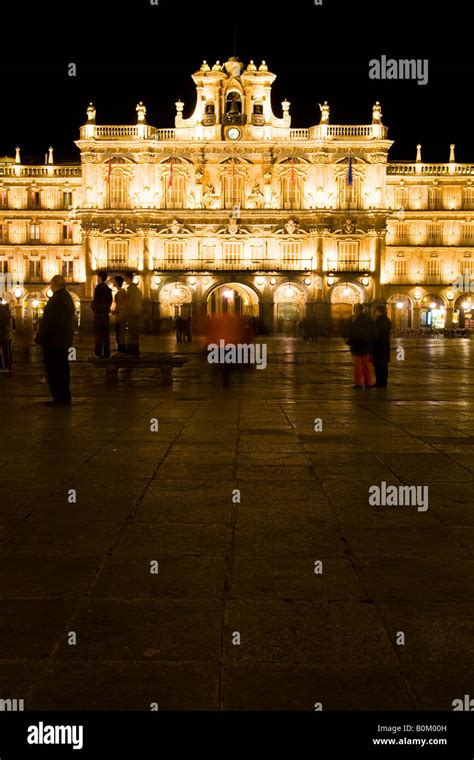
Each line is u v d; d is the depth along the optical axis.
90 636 4.72
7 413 15.80
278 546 6.48
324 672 4.29
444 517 7.40
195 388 22.31
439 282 90.88
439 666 4.36
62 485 8.80
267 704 4.00
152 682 4.18
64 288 17.16
